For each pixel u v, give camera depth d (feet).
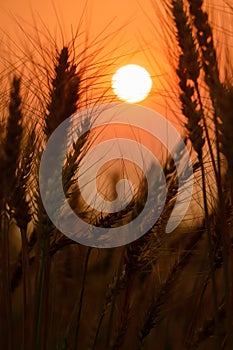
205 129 2.77
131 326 3.07
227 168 2.77
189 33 2.81
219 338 2.74
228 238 2.74
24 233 2.84
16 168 2.81
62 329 3.08
